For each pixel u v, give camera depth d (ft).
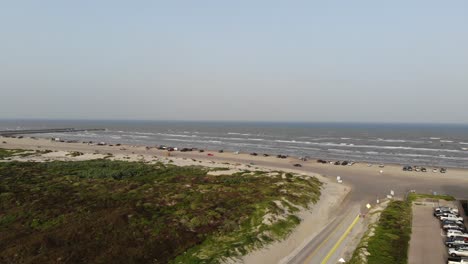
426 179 294.05
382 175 310.86
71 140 643.04
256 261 121.90
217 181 247.91
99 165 301.22
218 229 147.43
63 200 184.34
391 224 162.20
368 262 118.52
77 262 114.73
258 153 472.03
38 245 126.00
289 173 292.40
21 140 582.35
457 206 201.67
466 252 124.77
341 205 204.03
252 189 216.74
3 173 251.80
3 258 117.39
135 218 155.22
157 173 274.98
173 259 119.65
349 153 483.51
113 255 119.44
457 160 418.92
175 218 159.74
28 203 176.86
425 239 144.46
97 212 164.04
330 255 127.34
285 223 156.04
